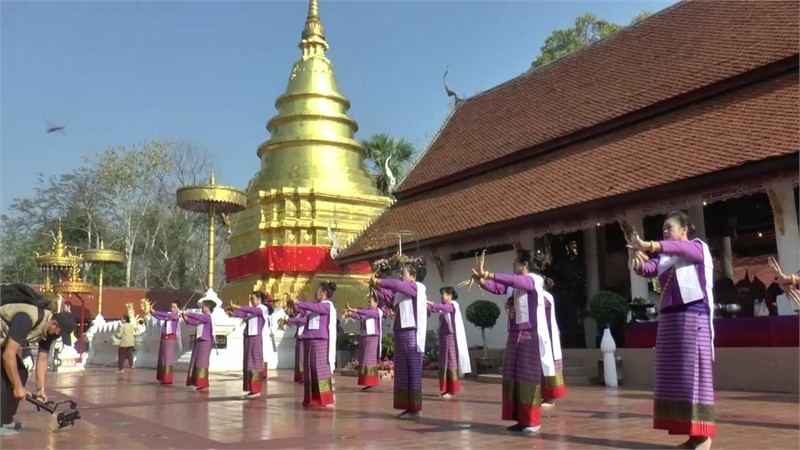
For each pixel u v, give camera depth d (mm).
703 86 17156
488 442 7477
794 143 13008
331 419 9828
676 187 14562
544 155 21000
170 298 41156
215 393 14688
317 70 33781
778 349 12805
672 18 21359
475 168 22953
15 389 8211
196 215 53188
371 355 15367
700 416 6516
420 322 10000
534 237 18953
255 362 13594
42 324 8867
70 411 9328
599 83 21625
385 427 8891
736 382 13430
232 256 32656
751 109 15531
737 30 18359
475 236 19688
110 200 52156
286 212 30406
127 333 24562
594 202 16125
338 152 32531
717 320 14039
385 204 32250
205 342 15578
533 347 8180
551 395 10430
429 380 17844
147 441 8055
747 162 13336
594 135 19812
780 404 10742
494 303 19031
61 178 54188
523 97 24781
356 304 29578
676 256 6777
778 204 13836
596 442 7316
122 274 52281
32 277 51969
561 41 45062
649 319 15578
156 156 51500
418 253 22812
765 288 17484
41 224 53438
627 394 12938
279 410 11125
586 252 20938
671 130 17125
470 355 19266
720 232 18750
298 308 11672
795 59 15484
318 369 11484
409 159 42281
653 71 19797
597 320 16312
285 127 32875
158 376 17797
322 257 29609
